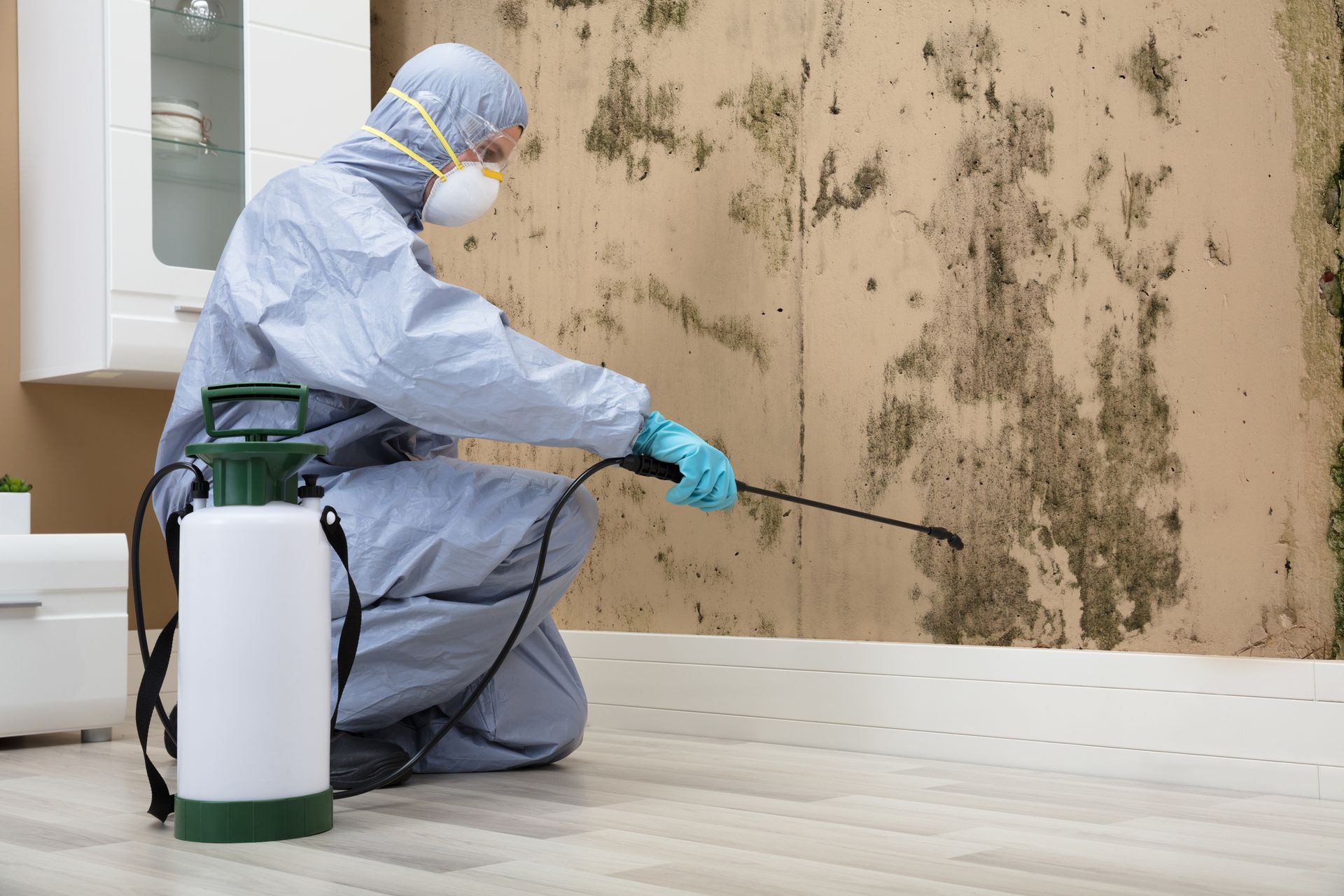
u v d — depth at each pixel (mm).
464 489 1826
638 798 1734
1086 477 2043
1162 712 1896
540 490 1856
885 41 2324
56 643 2342
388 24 3299
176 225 2699
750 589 2471
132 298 2619
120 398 2977
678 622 2586
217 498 1440
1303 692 1767
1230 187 1904
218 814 1399
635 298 2699
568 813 1615
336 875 1248
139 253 2625
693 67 2623
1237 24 1907
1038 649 2045
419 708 1891
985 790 1812
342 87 2973
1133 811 1649
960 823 1552
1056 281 2090
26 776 1959
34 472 2850
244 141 2816
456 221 2057
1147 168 1996
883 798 1740
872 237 2326
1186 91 1957
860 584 2309
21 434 2836
